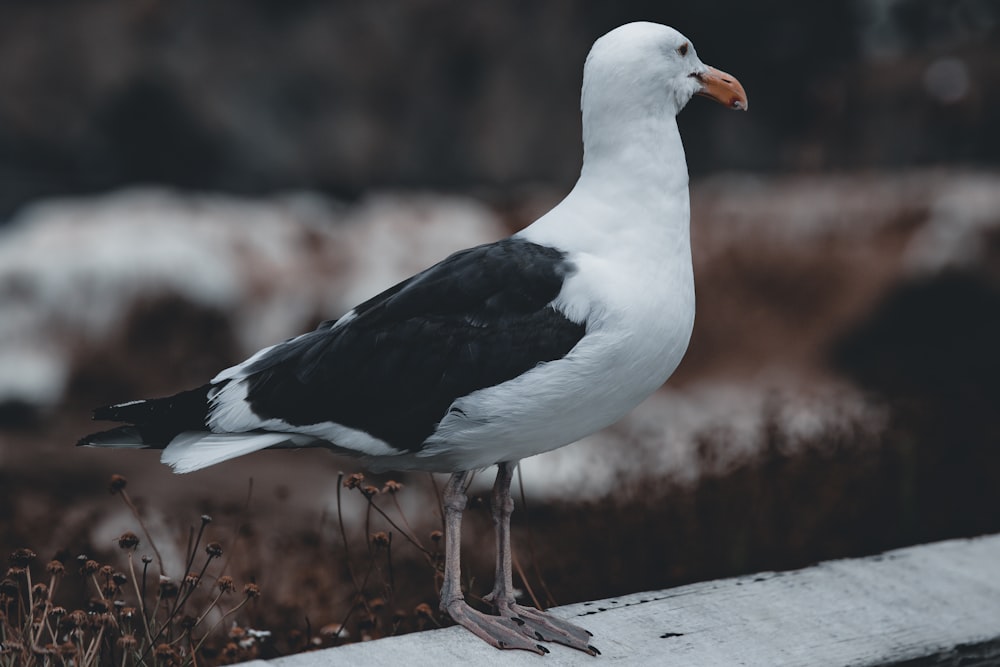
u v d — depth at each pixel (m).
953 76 21.08
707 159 22.98
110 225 13.51
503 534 4.37
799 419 9.23
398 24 21.00
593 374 3.93
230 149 20.55
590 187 4.15
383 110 21.05
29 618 4.04
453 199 16.14
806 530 6.87
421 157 21.28
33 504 8.49
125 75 20.17
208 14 20.41
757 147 23.09
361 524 7.49
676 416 12.34
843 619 4.56
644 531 6.45
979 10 23.48
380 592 5.57
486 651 4.04
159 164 20.61
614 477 7.21
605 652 4.15
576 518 6.62
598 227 4.07
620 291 3.93
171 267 13.06
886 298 15.00
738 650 4.25
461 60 21.41
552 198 16.88
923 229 15.38
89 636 4.38
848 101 21.86
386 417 4.02
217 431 4.16
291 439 4.14
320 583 5.55
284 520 8.39
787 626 4.46
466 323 3.97
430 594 5.66
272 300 13.30
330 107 20.80
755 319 15.61
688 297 4.11
